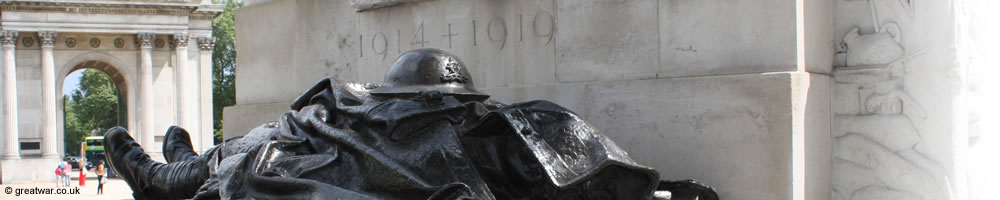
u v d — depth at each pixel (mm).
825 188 5172
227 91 77812
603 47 5840
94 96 99438
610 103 5730
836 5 5375
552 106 4672
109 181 46594
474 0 6715
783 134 4844
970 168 5129
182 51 59750
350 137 4664
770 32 5020
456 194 4078
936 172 4887
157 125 59094
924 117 4945
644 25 5613
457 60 5176
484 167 4574
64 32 56312
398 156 4418
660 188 4957
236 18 9602
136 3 57562
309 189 4355
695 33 5355
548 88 6141
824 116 5164
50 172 54500
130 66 58906
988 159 5371
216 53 77625
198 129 61094
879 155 5117
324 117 5234
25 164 53656
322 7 8312
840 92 5312
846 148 5258
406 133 4527
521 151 4539
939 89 4887
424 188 4191
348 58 7953
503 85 6504
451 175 4281
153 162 6031
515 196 4562
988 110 5379
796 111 4836
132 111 58781
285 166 4699
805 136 4918
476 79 6703
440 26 6973
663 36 5516
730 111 5090
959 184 4859
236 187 4570
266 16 9125
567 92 6008
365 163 4504
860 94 5223
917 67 4977
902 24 5062
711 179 5172
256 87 9250
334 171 4621
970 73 5246
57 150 57375
